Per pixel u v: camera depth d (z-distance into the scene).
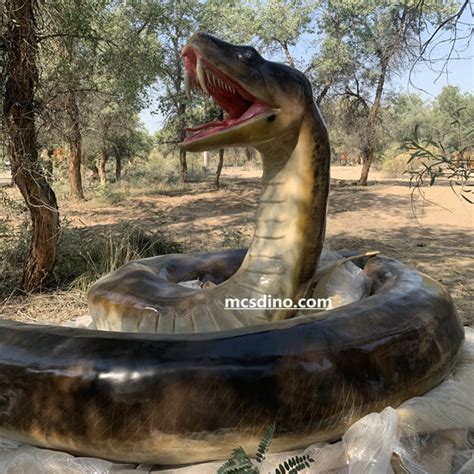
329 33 22.03
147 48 12.54
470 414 2.60
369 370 2.38
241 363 2.21
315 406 2.26
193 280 4.10
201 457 2.25
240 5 21.88
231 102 2.81
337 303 3.38
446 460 2.48
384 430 2.30
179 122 20.94
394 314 2.64
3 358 2.35
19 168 6.38
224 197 18.48
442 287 3.29
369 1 20.03
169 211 15.66
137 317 3.06
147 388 2.16
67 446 2.28
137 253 7.88
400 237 11.80
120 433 2.18
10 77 6.18
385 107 23.05
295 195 2.91
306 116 2.82
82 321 4.23
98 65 9.60
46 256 6.97
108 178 28.08
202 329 2.97
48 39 7.23
